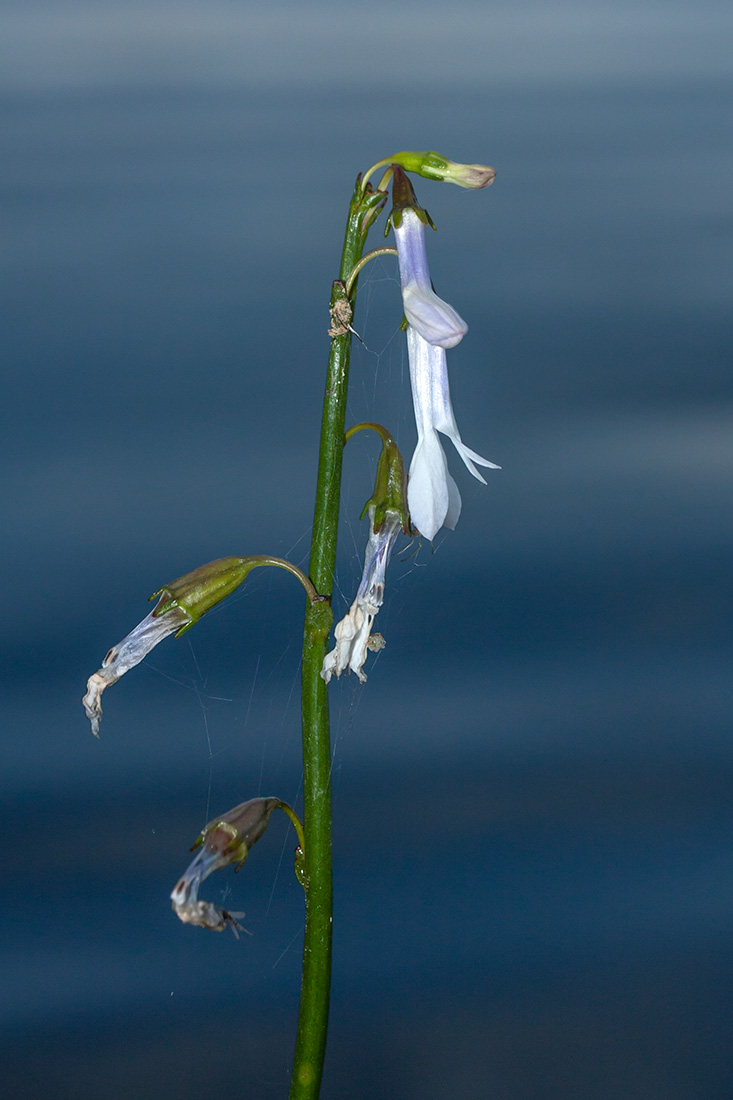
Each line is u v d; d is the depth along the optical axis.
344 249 0.35
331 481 0.35
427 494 0.35
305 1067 0.35
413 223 0.34
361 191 0.35
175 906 0.35
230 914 0.35
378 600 0.35
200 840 0.35
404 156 0.35
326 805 0.35
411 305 0.34
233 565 0.35
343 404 0.35
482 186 0.35
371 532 0.35
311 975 0.35
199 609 0.35
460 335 0.34
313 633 0.35
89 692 0.36
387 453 0.35
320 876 0.35
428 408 0.35
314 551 0.35
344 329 0.35
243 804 0.35
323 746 0.35
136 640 0.36
